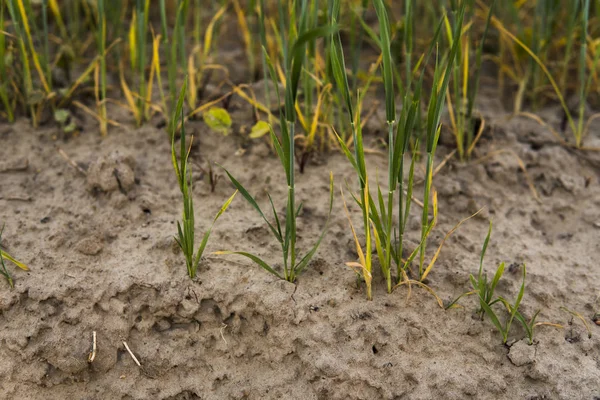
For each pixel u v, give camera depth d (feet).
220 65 4.38
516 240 3.74
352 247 3.63
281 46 3.98
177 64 4.46
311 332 3.41
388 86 3.20
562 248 3.75
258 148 3.97
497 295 3.52
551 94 4.29
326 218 3.74
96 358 3.39
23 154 3.97
